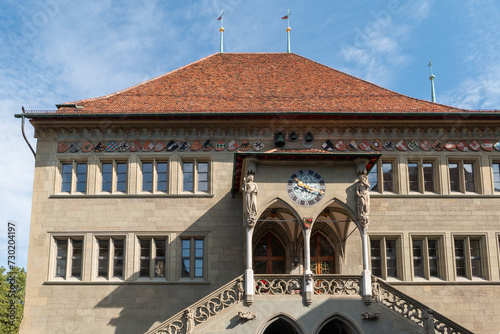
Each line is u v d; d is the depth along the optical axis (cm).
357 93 3653
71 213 3328
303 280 2761
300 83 3766
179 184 3372
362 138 3412
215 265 3256
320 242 3372
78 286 3228
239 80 3794
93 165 3391
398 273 3306
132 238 3297
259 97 3562
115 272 3284
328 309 2731
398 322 2723
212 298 2717
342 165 2912
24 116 3353
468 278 3303
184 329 2670
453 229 3338
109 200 3347
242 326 2681
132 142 3419
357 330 2712
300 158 2884
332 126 3403
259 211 2841
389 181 3416
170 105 3462
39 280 3234
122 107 3441
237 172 3039
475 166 3441
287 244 3347
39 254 3272
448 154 3422
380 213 3344
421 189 3397
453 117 3375
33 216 3322
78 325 3181
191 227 3309
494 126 3450
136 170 3388
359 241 3319
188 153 3400
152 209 3334
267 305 2720
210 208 3334
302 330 2698
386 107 3462
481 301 3253
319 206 2853
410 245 3316
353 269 3281
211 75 3859
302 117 3353
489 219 3356
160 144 3412
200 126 3406
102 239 3325
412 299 2741
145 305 3206
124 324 3181
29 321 3184
